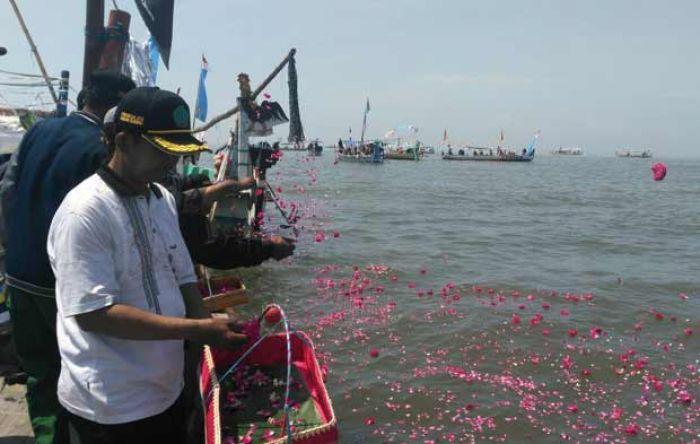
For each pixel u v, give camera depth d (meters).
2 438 3.54
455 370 6.31
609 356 6.78
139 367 2.22
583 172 68.88
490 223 18.64
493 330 7.55
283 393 3.29
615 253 13.70
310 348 3.46
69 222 2.05
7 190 2.98
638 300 9.22
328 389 5.82
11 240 2.81
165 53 6.48
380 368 6.34
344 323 7.77
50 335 2.83
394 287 9.76
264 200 13.78
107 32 5.41
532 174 58.56
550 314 8.34
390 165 68.62
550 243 14.87
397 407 5.50
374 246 13.46
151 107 2.11
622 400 5.74
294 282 9.88
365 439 4.95
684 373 6.39
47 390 2.84
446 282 10.16
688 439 5.04
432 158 112.44
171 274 2.35
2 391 4.09
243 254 3.44
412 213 20.70
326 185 33.09
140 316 2.07
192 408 3.17
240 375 3.43
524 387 5.95
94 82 2.98
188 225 3.34
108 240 2.11
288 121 11.45
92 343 2.16
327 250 12.70
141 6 6.16
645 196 32.19
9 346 4.22
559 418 5.36
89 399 2.18
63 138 2.84
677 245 14.98
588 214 22.20
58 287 2.10
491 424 5.22
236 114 11.87
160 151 2.13
